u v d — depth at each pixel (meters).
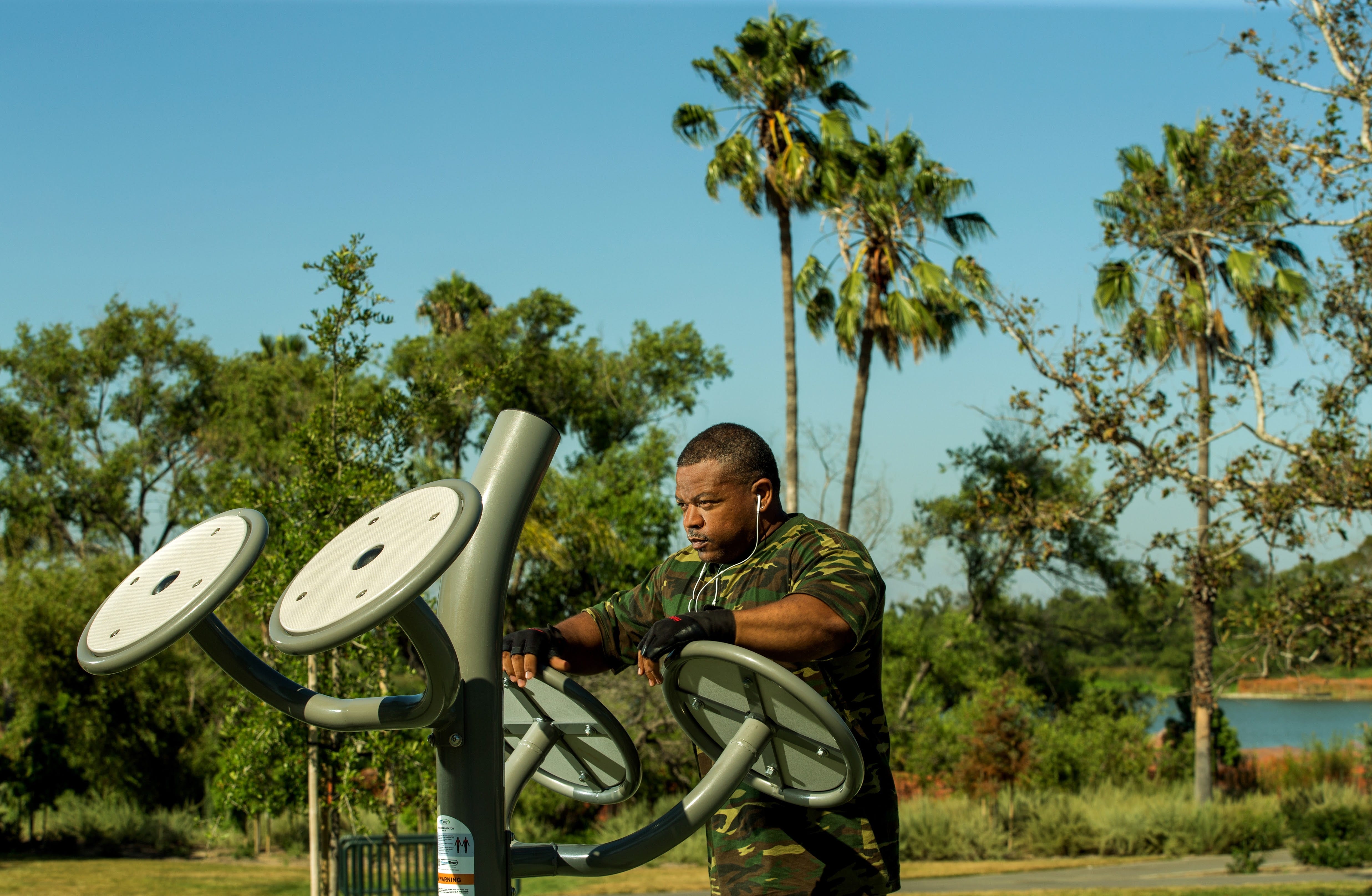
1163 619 34.06
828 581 1.79
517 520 1.85
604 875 1.81
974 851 19.95
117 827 20.45
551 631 2.07
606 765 2.12
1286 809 21.41
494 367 9.56
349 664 8.67
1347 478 9.51
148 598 1.66
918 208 22.66
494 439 1.90
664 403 34.16
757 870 1.95
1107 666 41.59
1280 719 55.06
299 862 18.77
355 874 11.77
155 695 22.41
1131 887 15.20
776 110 22.14
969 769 21.95
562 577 25.03
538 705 2.06
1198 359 20.16
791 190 21.66
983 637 31.91
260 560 8.36
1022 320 11.12
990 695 22.75
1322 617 10.27
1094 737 26.69
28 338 35.62
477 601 1.79
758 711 1.75
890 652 29.69
